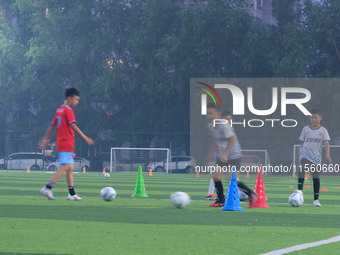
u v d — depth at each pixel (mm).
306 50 79125
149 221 15375
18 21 98250
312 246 11297
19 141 93438
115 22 91688
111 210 18438
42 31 90688
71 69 93250
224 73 87375
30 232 12758
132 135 87562
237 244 11469
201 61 83562
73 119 21812
